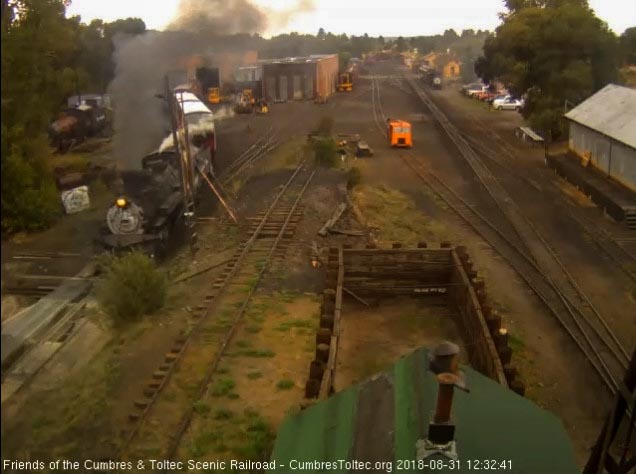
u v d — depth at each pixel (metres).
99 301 13.69
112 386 10.71
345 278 16.16
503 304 15.77
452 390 5.36
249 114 50.25
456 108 55.16
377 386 6.66
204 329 13.14
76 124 34.72
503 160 32.94
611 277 17.47
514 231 21.30
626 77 51.81
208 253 18.08
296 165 30.03
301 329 13.47
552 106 37.34
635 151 23.48
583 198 25.70
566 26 37.84
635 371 7.36
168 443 9.32
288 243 18.73
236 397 10.71
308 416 6.74
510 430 5.86
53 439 9.12
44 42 15.84
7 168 10.04
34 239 18.64
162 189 18.36
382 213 23.19
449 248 16.16
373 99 61.38
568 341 13.91
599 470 7.45
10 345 11.70
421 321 15.04
